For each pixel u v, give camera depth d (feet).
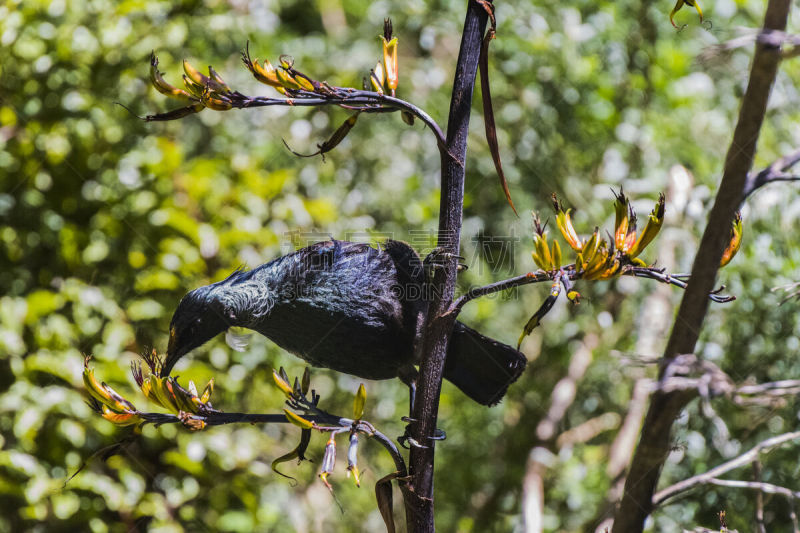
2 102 25.63
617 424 28.14
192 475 24.84
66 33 25.46
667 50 27.91
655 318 25.55
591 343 27.94
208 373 23.66
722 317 23.45
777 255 23.80
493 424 29.89
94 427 23.20
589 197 27.94
